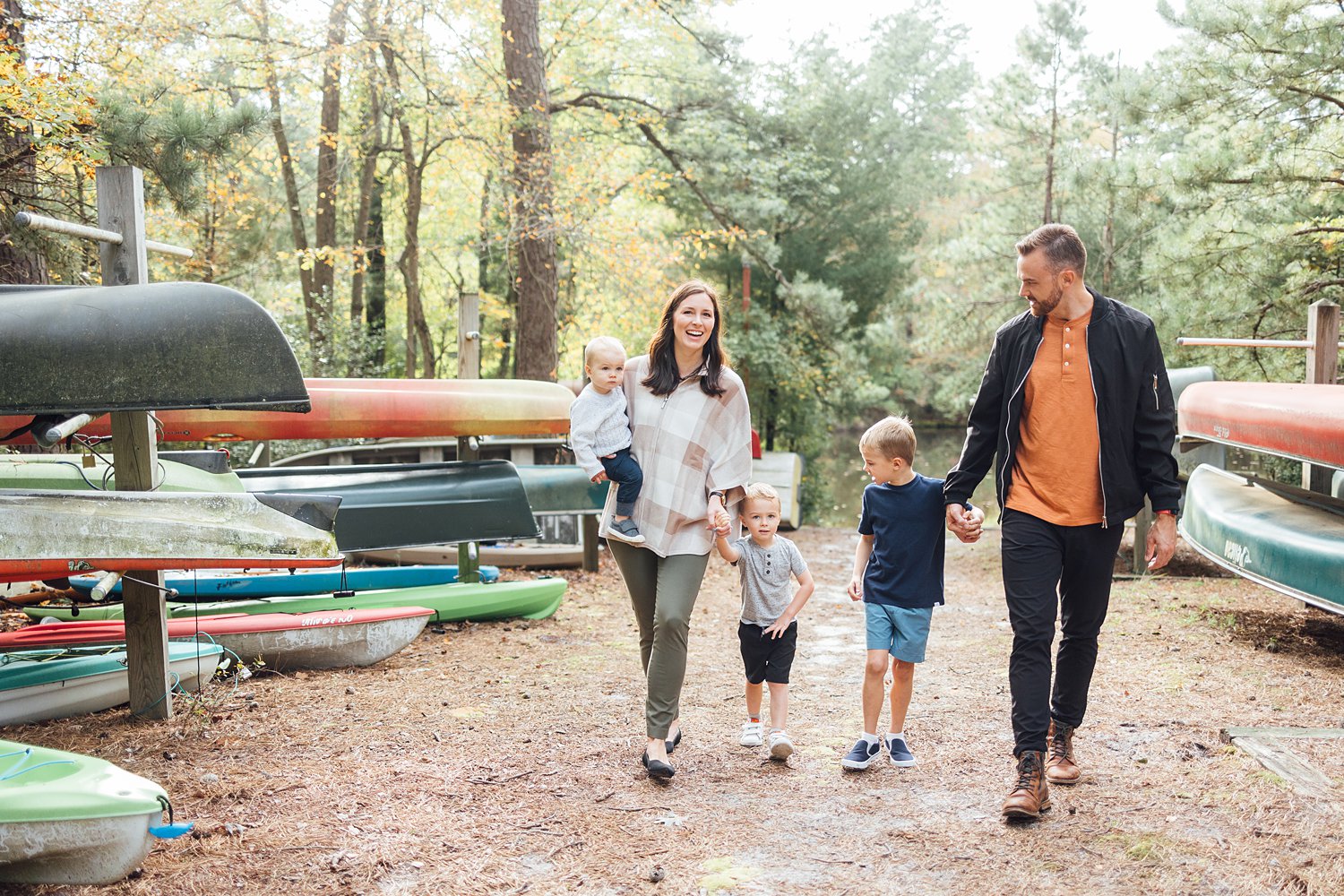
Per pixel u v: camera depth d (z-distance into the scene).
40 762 2.95
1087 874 2.83
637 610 3.91
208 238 13.57
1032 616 3.27
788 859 2.99
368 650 5.52
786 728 4.30
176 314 3.57
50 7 8.44
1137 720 4.23
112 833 2.67
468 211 19.03
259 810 3.29
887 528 3.74
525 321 11.79
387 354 19.66
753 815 3.34
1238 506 6.16
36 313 3.60
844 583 9.66
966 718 4.48
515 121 11.88
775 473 13.87
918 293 23.39
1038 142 17.86
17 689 4.20
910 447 3.71
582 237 11.94
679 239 15.15
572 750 4.02
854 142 21.77
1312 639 5.87
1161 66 11.17
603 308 15.33
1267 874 2.77
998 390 3.47
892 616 3.73
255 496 3.94
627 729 4.33
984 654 5.91
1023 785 3.18
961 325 19.56
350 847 3.02
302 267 13.07
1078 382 3.28
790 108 19.86
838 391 20.59
